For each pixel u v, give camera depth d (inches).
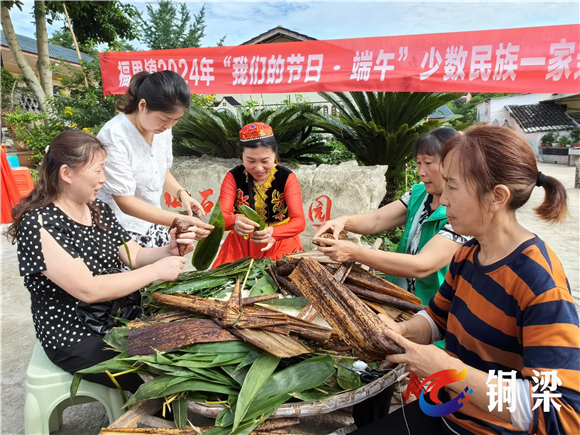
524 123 782.5
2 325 119.6
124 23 526.9
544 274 37.5
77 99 356.5
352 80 172.7
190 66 193.8
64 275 59.1
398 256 65.0
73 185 62.4
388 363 51.5
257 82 186.2
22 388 91.4
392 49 164.7
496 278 40.8
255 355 50.2
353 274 65.7
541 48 144.7
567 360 35.5
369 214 86.9
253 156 99.3
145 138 89.8
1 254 181.6
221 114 194.2
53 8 410.3
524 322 38.3
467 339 43.9
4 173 221.3
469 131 40.2
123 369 53.7
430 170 70.7
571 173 514.9
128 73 203.8
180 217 79.4
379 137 203.8
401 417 49.9
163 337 52.2
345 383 48.4
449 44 156.6
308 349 50.4
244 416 44.9
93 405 87.5
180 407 48.0
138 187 93.3
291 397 48.1
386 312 60.5
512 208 39.6
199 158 211.3
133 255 75.2
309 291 55.3
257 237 94.0
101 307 65.1
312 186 167.9
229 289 68.9
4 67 466.3
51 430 79.0
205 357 50.2
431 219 72.3
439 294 52.3
